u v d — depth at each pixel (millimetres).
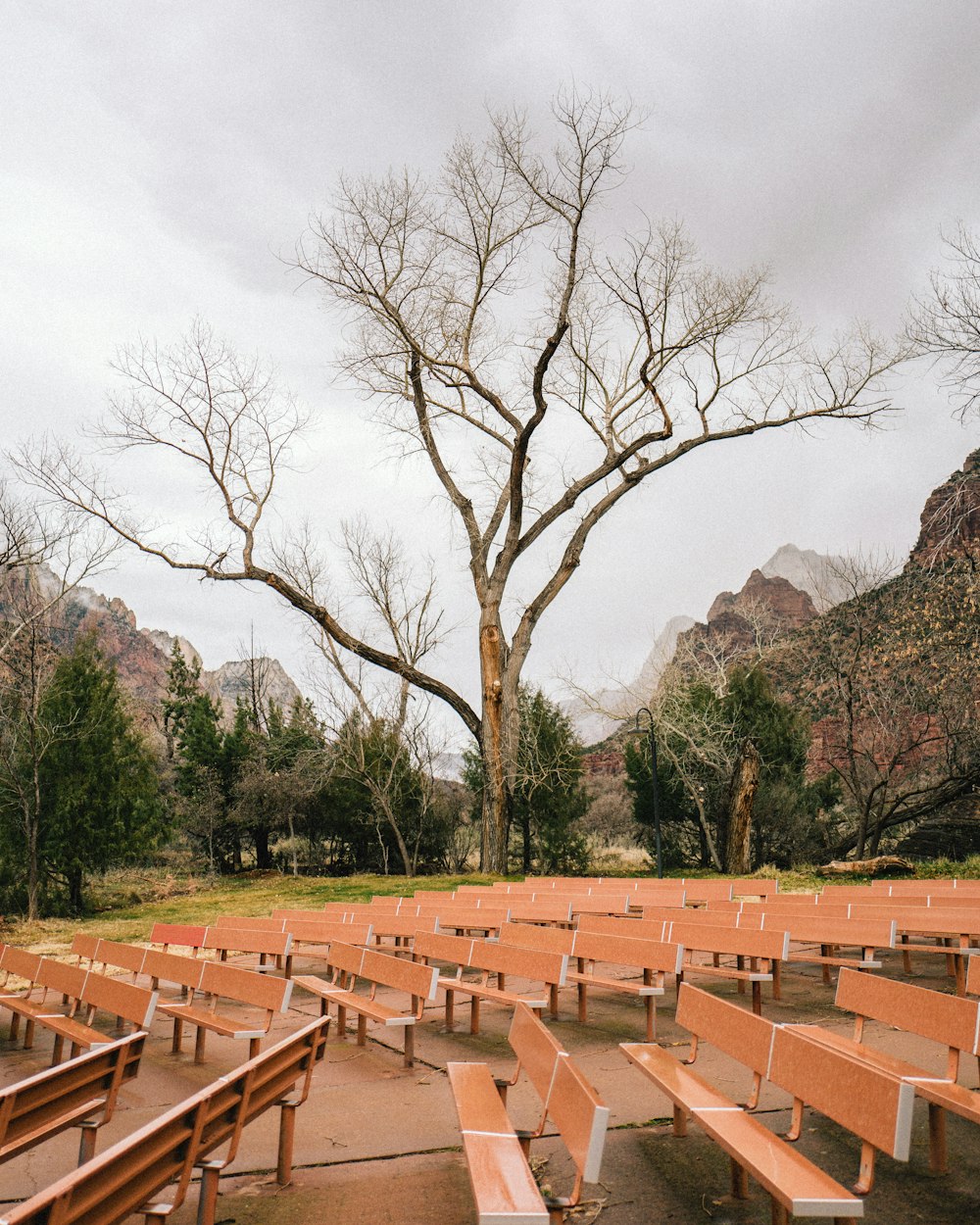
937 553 28000
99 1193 2943
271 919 12016
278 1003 6922
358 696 36250
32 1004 8797
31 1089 4324
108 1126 6133
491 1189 3537
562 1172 4867
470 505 33375
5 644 26641
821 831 39562
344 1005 7984
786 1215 3873
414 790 38062
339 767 37188
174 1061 8008
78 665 27844
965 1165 4746
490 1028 8766
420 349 30312
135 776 28656
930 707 34375
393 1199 4590
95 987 7656
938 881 15883
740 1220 4199
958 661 33125
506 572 32062
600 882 17641
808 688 51062
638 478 32469
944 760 36094
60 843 26203
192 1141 3691
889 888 15031
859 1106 3805
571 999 10227
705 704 37531
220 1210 4496
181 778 40312
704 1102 4535
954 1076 4805
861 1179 3855
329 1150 5410
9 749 26844
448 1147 5379
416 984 7352
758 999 8188
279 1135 5289
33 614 27109
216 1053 8383
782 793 36469
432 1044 8195
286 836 42750
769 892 15328
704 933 8883
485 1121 4410
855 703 37250
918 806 34656
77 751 27016
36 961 8930
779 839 37344
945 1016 4898
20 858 26328
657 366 32250
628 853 44688
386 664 31531
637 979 11203
